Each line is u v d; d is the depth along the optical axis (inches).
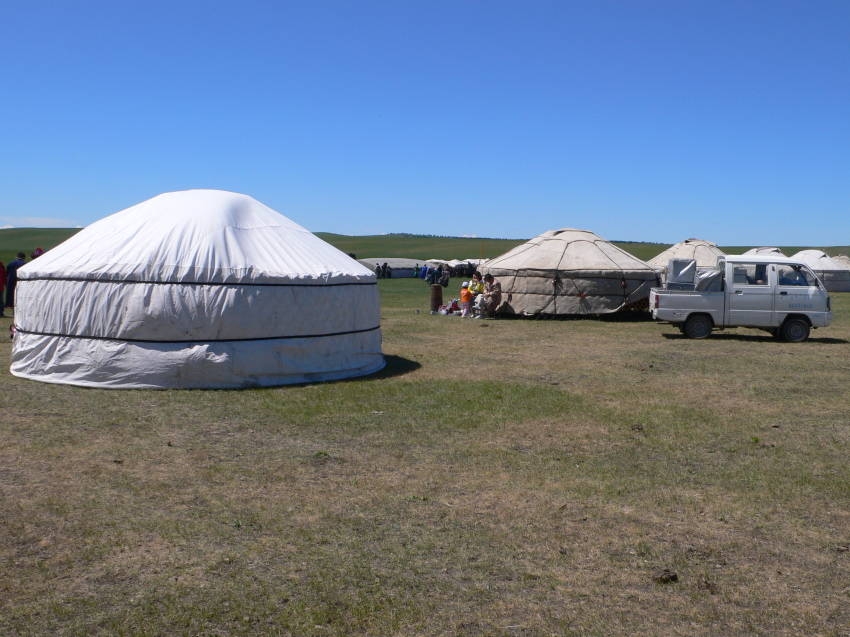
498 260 840.9
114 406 312.2
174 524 182.7
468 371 420.8
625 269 772.6
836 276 1521.9
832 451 251.1
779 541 173.9
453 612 140.9
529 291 782.5
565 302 772.0
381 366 429.7
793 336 581.9
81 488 208.8
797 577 155.3
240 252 370.9
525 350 516.7
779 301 581.3
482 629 135.1
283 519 186.7
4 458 236.5
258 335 360.5
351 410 310.0
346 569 158.7
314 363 380.8
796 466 233.0
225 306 350.9
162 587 149.9
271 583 152.2
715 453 248.8
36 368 367.2
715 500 201.2
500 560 163.5
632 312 819.4
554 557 165.0
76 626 134.4
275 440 262.5
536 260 795.4
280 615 139.3
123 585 150.6
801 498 202.8
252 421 289.6
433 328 666.2
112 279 347.9
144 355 346.6
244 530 179.5
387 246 5757.9
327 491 208.1
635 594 147.9
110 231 384.5
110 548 168.2
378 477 220.8
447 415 302.2
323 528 181.2
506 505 197.3
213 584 151.4
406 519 187.2
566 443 260.7
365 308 414.9
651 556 165.6
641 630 134.6
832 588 150.5
